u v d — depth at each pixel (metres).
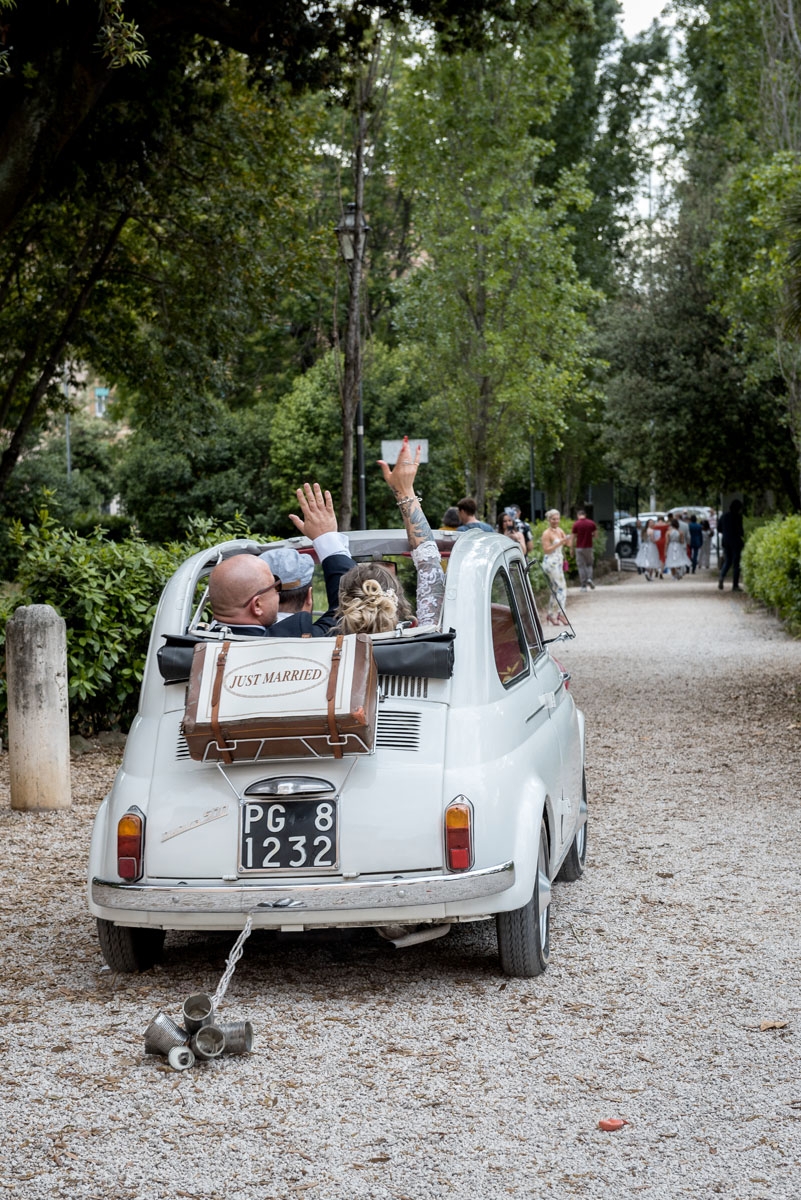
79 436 65.25
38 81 11.30
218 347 22.59
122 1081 4.11
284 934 5.79
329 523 5.93
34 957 5.50
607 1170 3.42
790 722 11.80
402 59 24.73
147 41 13.23
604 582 42.47
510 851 4.83
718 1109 3.80
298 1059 4.27
